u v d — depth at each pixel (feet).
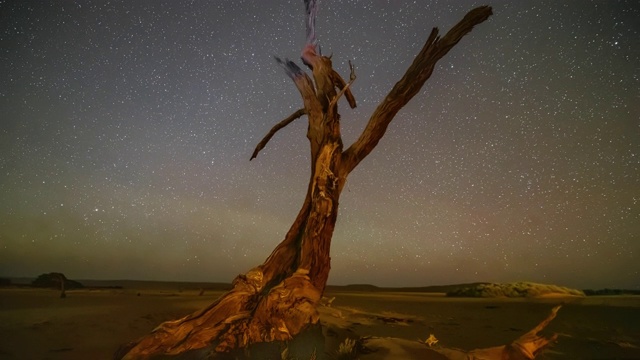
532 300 63.67
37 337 27.45
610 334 33.65
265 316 25.55
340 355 23.52
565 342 30.14
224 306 26.32
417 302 58.23
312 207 29.35
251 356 23.48
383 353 23.47
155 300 48.44
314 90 31.94
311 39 33.22
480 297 74.90
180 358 23.39
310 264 28.45
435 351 23.65
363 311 42.63
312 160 31.04
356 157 31.63
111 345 26.40
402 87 31.78
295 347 24.52
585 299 64.18
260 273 28.07
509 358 22.11
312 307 26.25
